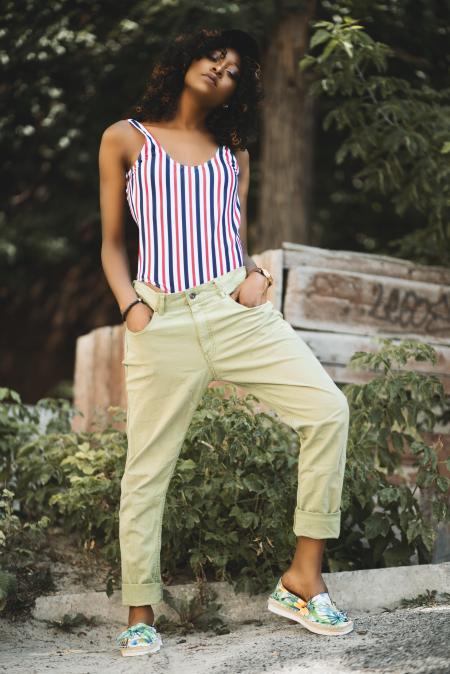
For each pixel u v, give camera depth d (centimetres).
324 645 246
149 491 265
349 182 758
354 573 302
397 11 557
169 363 257
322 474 257
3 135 705
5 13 584
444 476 349
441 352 409
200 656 252
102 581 329
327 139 713
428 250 467
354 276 398
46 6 589
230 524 327
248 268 278
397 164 444
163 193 263
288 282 386
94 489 332
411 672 212
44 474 365
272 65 576
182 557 336
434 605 291
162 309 257
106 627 303
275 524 308
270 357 259
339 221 777
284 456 323
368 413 329
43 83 657
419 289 416
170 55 278
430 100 484
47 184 808
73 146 738
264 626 287
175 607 297
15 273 926
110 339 509
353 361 339
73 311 977
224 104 284
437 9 559
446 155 439
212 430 315
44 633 295
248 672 228
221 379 265
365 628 260
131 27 609
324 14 578
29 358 1010
